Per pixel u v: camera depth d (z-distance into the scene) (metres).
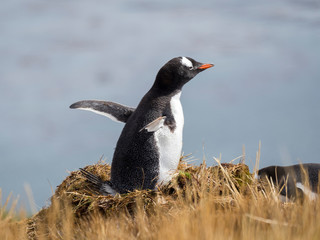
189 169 17.12
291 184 16.50
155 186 16.12
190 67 16.27
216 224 12.55
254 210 13.26
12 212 16.47
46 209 16.66
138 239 12.95
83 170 16.81
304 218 12.46
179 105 16.42
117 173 16.31
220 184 16.00
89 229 14.18
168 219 13.80
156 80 16.50
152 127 15.55
